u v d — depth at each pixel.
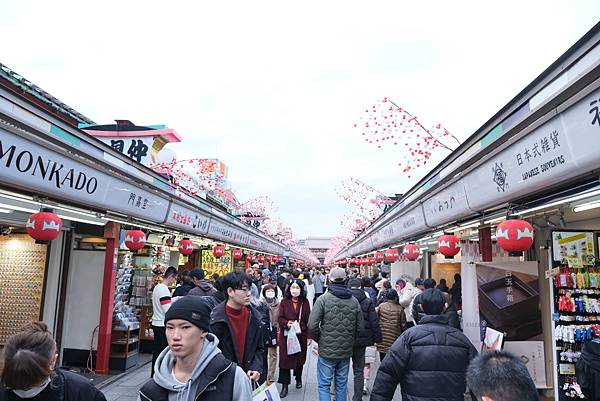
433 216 6.34
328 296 4.93
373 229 13.03
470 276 5.87
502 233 3.71
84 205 4.92
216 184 15.85
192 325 2.02
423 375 2.91
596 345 4.37
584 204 4.11
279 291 6.97
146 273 9.02
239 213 19.62
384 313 6.45
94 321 7.40
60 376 2.11
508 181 3.74
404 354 2.99
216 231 10.37
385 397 3.01
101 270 7.52
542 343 5.33
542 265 5.77
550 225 5.57
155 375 1.98
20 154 3.40
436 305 3.19
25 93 6.30
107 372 7.12
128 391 6.20
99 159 4.57
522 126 3.30
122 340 7.57
